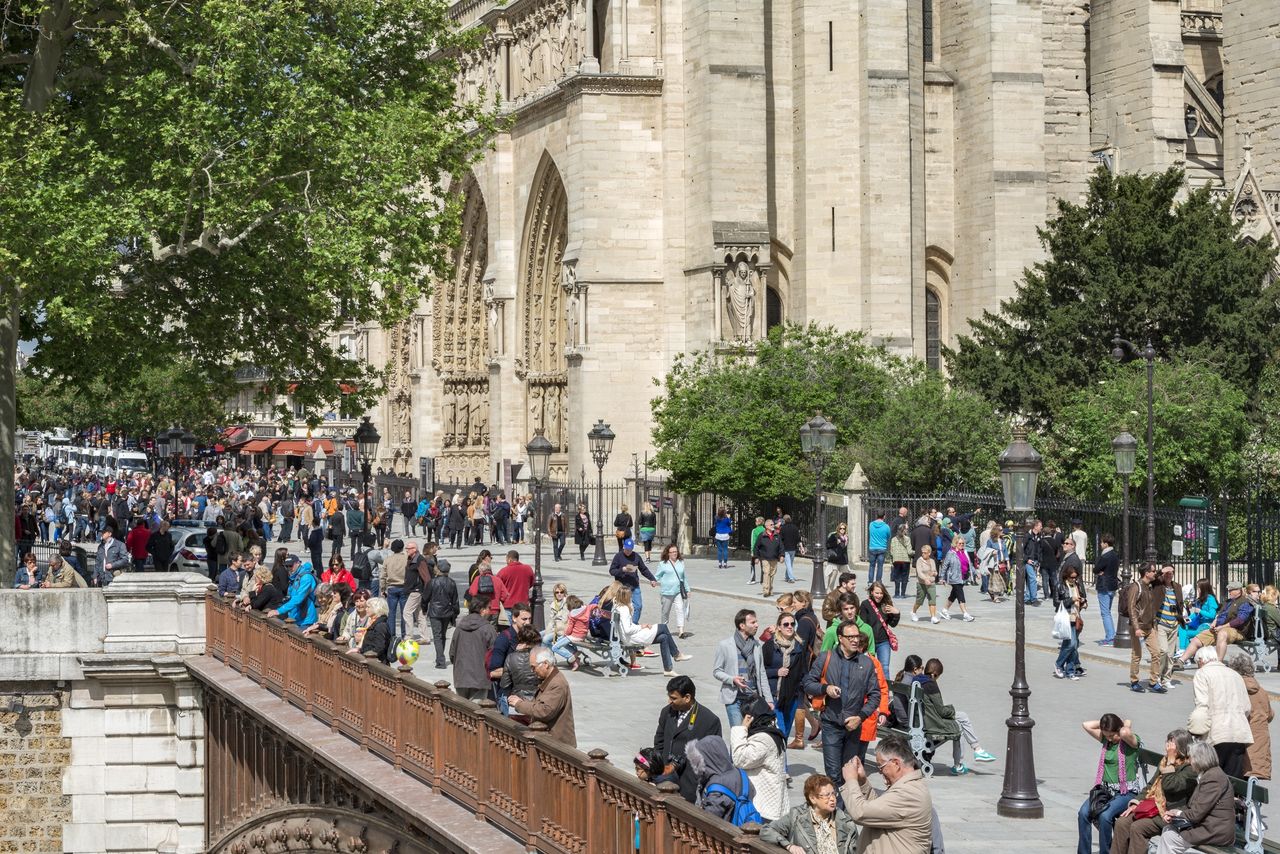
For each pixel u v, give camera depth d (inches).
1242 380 2536.9
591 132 3046.3
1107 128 3240.7
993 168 3080.7
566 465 3356.3
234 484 3661.4
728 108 2910.9
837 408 2623.0
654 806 589.6
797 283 3080.7
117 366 1872.5
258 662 1291.8
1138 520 2196.1
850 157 3034.0
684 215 3024.1
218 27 1668.3
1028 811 914.1
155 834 1485.0
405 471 4261.8
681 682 764.6
